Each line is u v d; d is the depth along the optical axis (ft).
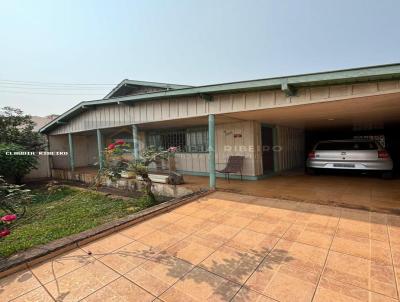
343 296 6.28
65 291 6.98
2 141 34.55
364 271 7.36
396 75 11.05
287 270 7.61
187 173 30.40
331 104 14.84
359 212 12.75
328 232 10.36
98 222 14.76
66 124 35.91
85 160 45.21
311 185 20.42
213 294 6.57
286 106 15.05
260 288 6.76
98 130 29.45
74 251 9.55
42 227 14.39
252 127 24.02
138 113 24.13
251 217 12.76
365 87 12.30
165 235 10.88
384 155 20.85
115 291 6.89
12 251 10.79
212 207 14.87
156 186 21.85
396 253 8.37
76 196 23.25
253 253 8.83
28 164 30.86
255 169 24.12
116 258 8.88
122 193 23.26
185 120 23.27
